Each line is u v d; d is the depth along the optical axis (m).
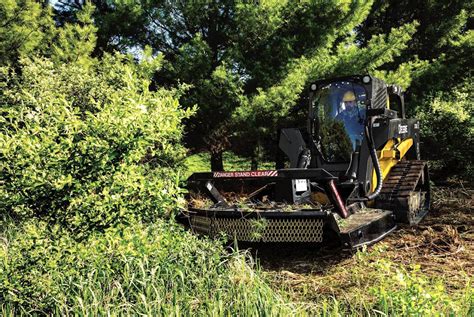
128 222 4.00
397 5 14.60
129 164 4.11
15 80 7.69
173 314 3.80
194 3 10.12
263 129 9.82
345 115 7.18
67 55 9.12
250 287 4.20
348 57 10.48
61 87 7.56
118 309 3.84
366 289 4.68
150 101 4.22
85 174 3.96
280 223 5.59
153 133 4.10
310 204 6.17
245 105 9.61
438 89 12.45
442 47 14.27
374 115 6.56
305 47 10.73
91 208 3.96
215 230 5.91
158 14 10.43
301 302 4.32
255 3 10.28
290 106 9.91
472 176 10.61
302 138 7.26
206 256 4.71
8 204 3.93
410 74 11.88
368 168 6.66
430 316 3.75
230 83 9.52
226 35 10.51
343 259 5.72
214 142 10.88
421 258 5.70
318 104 7.34
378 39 11.04
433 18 14.28
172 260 4.52
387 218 6.36
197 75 9.88
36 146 3.81
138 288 4.18
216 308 3.85
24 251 3.98
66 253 3.98
